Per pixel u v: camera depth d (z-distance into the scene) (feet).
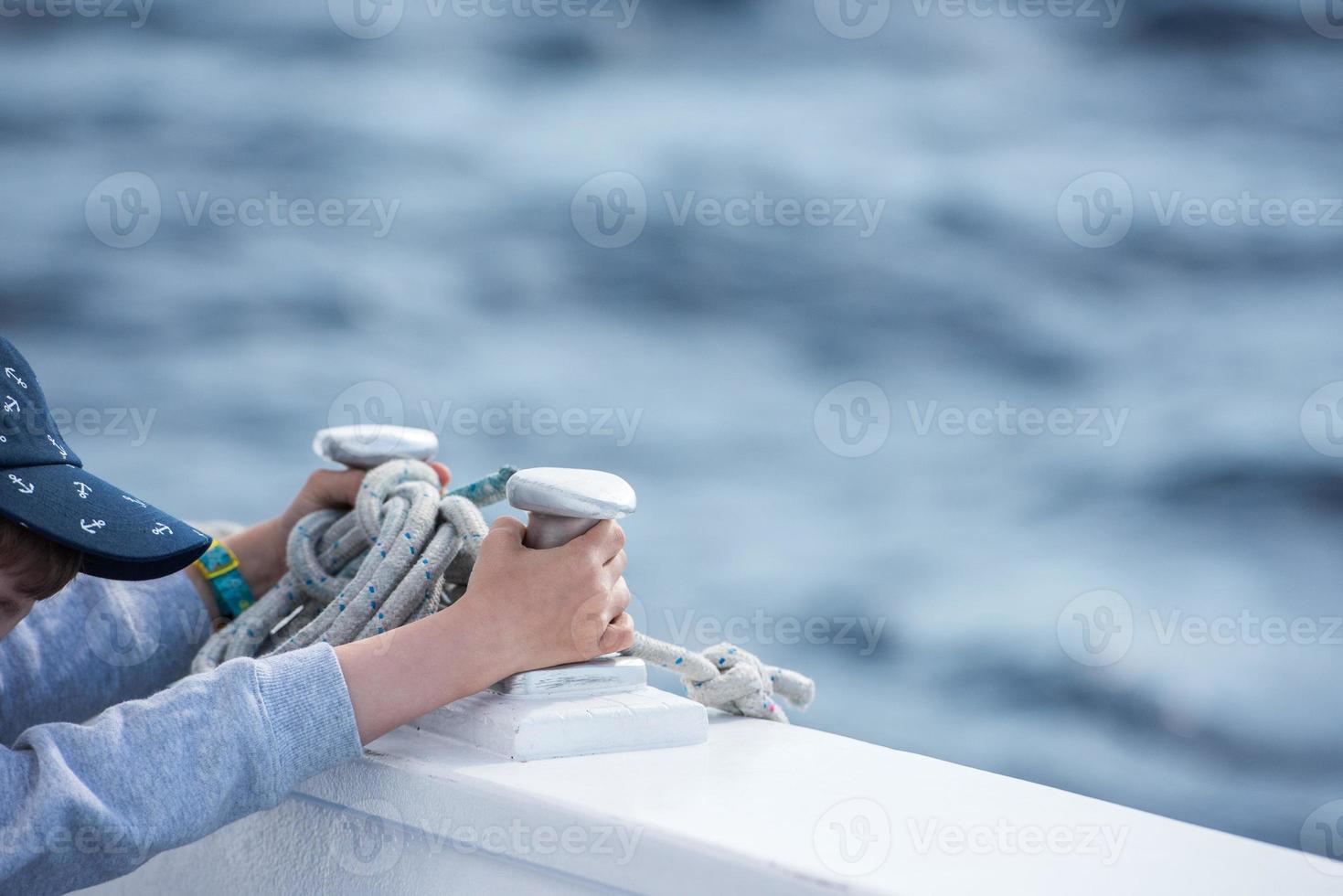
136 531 5.24
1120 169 65.41
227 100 76.64
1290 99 71.36
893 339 48.80
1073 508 33.78
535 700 5.48
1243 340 45.83
